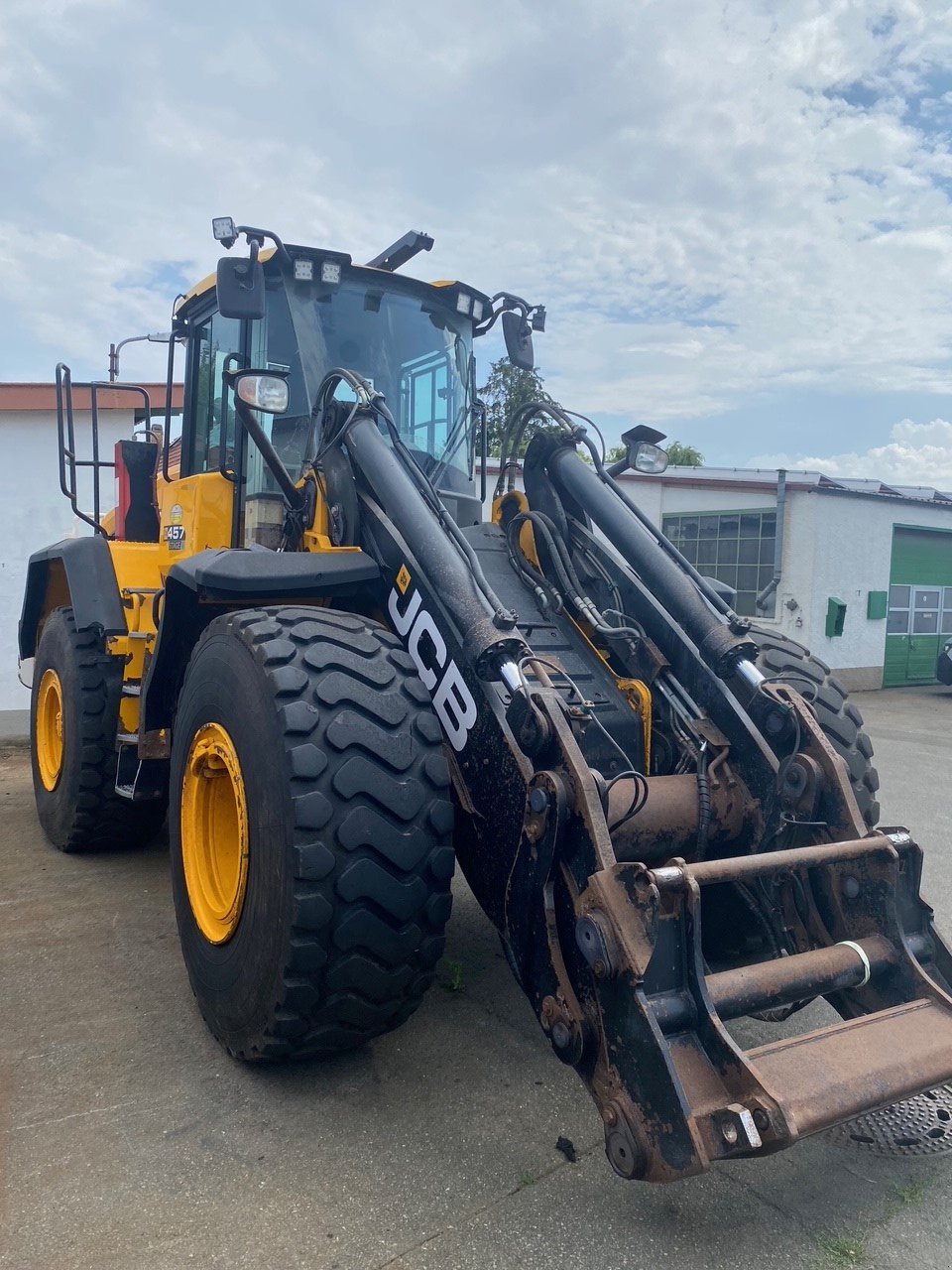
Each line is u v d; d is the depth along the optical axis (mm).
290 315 3867
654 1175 1956
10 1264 2068
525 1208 2266
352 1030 2678
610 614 3330
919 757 8922
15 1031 3145
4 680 9406
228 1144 2508
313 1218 2223
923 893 4668
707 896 3109
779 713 2844
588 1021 2201
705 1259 2107
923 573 16266
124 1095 2746
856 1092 2012
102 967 3678
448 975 3572
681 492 15859
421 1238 2160
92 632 5062
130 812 5094
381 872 2520
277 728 2605
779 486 14164
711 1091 1991
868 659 15172
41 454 9375
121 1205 2266
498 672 2613
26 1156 2455
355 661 2736
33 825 5953
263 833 2633
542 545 3547
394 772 2594
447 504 4133
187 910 3154
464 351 4391
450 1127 2598
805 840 2682
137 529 5566
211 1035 3086
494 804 2625
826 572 14320
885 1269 2090
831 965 2322
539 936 2350
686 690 3107
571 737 2371
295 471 3805
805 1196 2330
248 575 2938
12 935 4023
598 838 2240
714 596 3268
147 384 9391
